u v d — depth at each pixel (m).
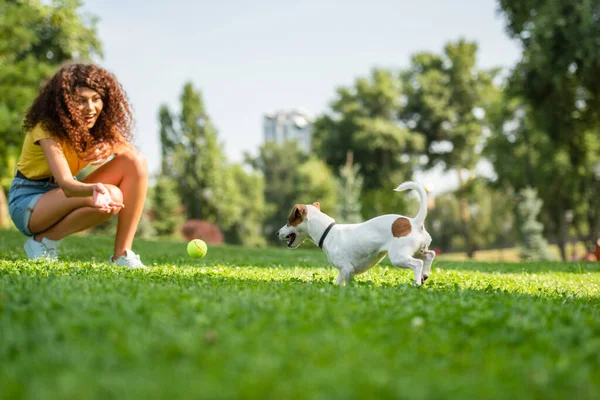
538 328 3.14
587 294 5.63
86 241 13.41
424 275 5.32
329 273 6.99
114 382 2.02
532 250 31.47
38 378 2.06
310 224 5.49
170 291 4.02
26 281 4.30
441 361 2.46
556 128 23.78
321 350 2.49
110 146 6.36
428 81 45.94
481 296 4.57
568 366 2.40
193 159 47.00
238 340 2.58
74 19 26.97
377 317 3.29
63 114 5.82
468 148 46.12
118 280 4.69
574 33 18.88
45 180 6.57
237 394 1.96
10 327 2.77
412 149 45.94
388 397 1.98
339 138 45.91
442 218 64.31
